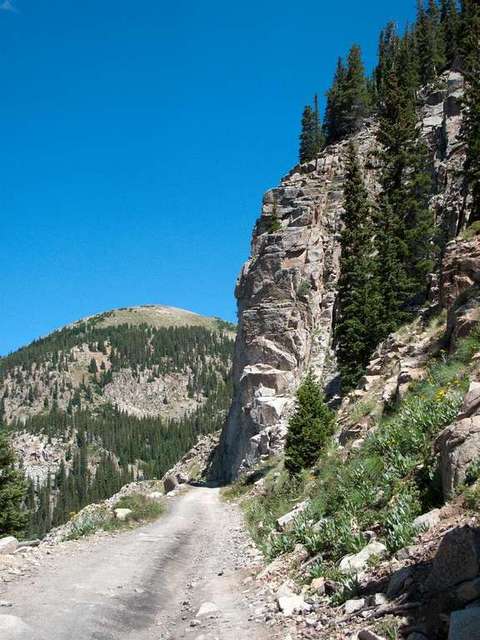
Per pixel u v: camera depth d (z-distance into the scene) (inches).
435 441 450.9
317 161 3097.9
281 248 2689.5
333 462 820.6
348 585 325.7
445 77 3100.4
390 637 239.8
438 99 2920.8
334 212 2763.3
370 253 1999.3
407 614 255.6
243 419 2455.7
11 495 1220.5
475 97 1657.2
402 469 482.6
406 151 2050.9
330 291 2527.1
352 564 364.8
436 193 2190.0
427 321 1164.5
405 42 3649.1
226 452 2856.8
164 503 1411.2
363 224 2020.2
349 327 1691.7
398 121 2096.5
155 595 434.3
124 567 529.0
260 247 2883.9
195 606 403.9
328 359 2342.5
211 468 3024.1
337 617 297.6
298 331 2490.2
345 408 1179.9
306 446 1094.4
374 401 970.7
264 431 2198.6
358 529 438.6
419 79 3353.8
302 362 2429.9
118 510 993.5
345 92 3607.3
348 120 3636.8
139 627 348.5
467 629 200.5
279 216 2950.3
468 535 254.8
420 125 2682.1
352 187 2074.3
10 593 390.6
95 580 455.2
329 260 2618.1
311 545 468.4
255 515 984.9
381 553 362.3
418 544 331.6
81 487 7839.6
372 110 3663.9
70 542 687.7
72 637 304.0
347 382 1659.7
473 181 1621.6
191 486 2591.0
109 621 345.1
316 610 327.0
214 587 465.1
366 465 566.9
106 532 820.6
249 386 2504.9
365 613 279.6
